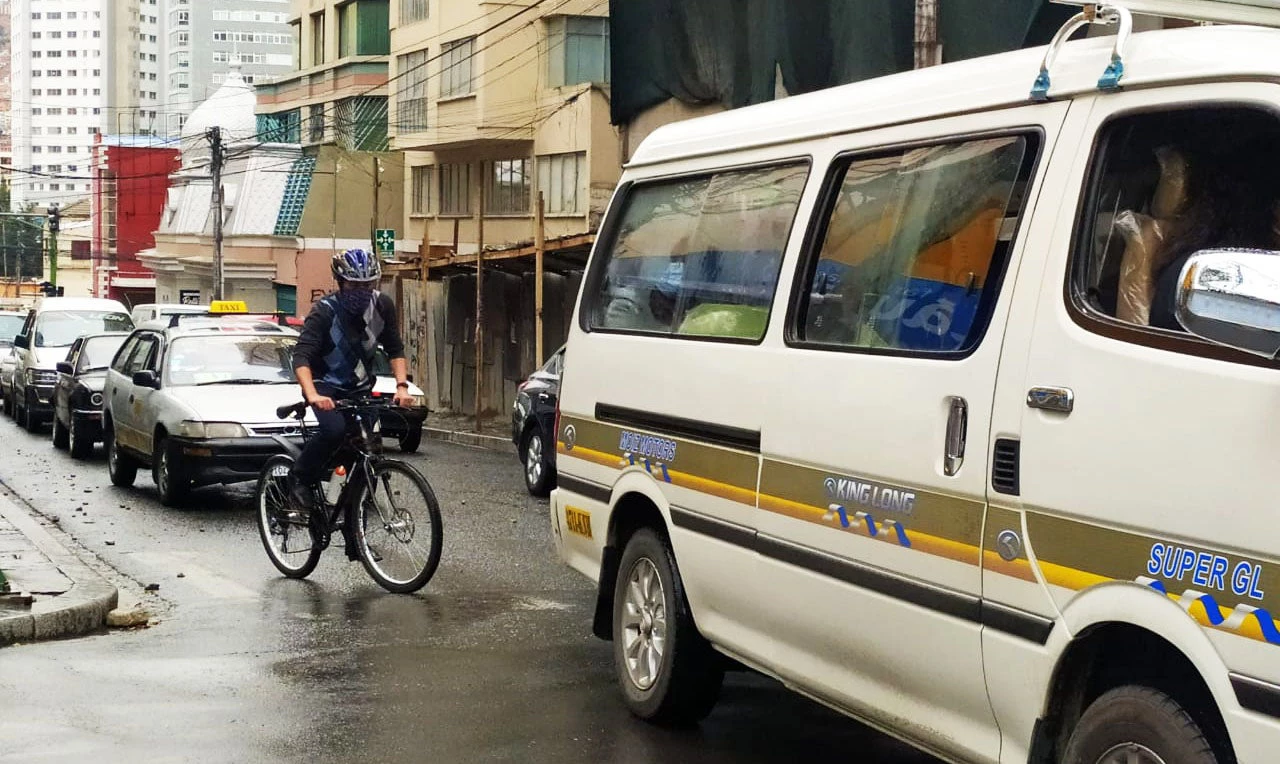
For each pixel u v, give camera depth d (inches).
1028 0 539.2
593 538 271.6
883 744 241.8
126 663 295.3
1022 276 166.7
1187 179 152.1
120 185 3051.2
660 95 845.8
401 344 380.8
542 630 327.9
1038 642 158.7
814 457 200.1
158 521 519.5
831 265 205.9
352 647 310.7
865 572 188.1
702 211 245.9
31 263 4306.1
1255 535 133.1
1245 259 129.4
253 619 342.3
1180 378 142.7
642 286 262.5
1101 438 150.9
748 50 757.9
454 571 408.2
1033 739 161.5
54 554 404.8
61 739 239.1
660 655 248.5
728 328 229.1
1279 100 140.6
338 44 1948.8
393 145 1560.0
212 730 245.6
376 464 376.2
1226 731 140.5
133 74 7775.6
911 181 192.5
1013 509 163.0
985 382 168.6
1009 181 173.9
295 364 369.4
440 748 235.8
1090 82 164.1
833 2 663.8
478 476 677.3
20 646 311.4
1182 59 153.0
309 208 1898.4
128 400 605.6
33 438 937.5
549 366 619.2
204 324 605.9
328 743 238.4
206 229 2289.6
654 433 247.6
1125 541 147.6
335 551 440.8
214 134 1897.1
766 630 216.7
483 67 1331.2
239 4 6102.4
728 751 236.1
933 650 176.2
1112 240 157.0
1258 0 171.8
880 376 187.2
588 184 1232.8
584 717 255.9
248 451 526.9
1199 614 138.4
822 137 215.2
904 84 201.5
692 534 233.3
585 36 1294.3
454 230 1322.6
